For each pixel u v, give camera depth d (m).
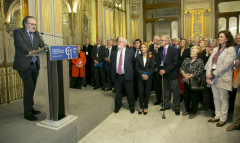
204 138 2.55
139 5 10.14
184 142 2.46
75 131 2.41
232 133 2.65
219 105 3.01
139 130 2.83
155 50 4.88
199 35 9.48
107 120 3.23
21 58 2.47
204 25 9.38
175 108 3.52
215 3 9.16
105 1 7.07
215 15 9.23
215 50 2.96
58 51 2.14
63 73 2.40
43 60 2.29
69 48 2.33
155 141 2.50
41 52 2.26
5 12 3.53
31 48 2.56
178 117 3.32
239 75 2.60
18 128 2.29
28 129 2.26
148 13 10.26
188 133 2.70
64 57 2.25
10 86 3.63
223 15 9.14
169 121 3.15
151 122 3.12
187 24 9.63
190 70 3.19
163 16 10.02
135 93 4.32
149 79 3.45
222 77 2.76
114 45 4.96
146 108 3.51
